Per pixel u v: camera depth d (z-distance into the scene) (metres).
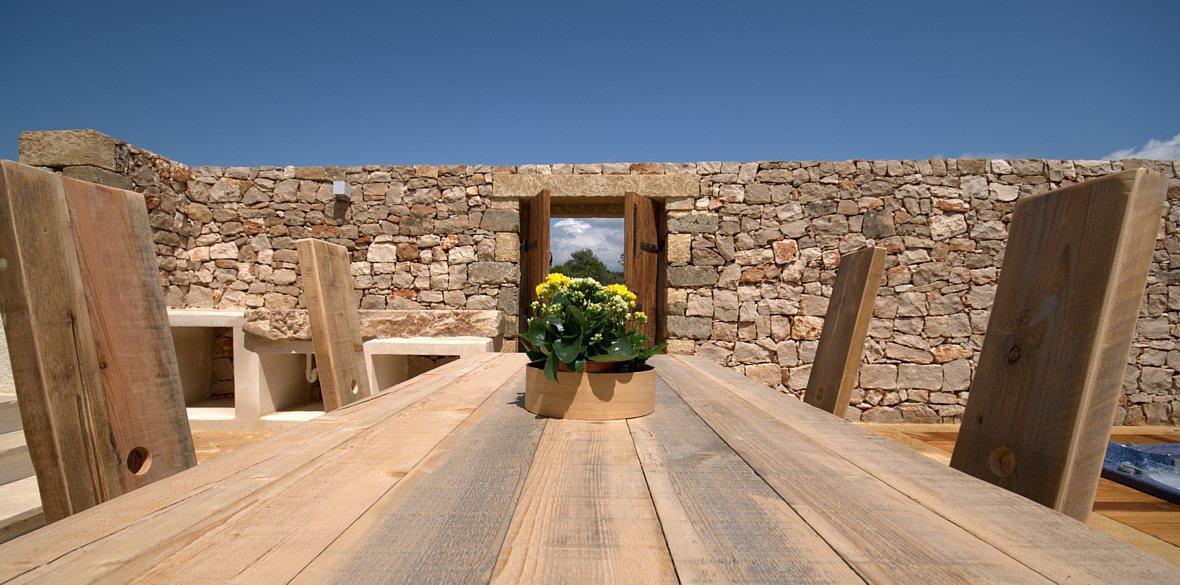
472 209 5.56
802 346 5.38
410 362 5.25
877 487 0.78
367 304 5.50
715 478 0.82
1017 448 0.89
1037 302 0.92
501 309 5.47
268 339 4.21
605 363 1.34
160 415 1.08
